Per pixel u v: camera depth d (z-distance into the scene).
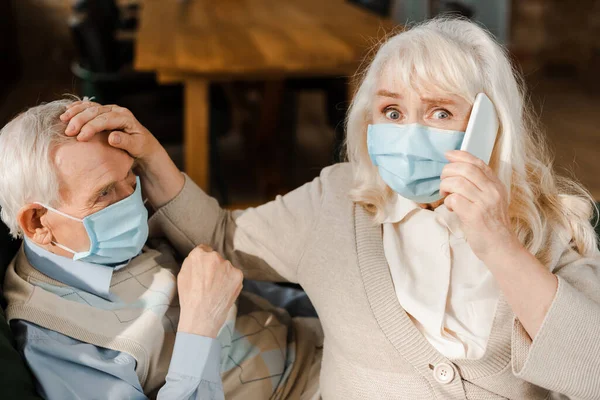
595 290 1.16
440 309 1.19
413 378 1.21
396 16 4.56
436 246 1.23
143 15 3.70
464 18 1.24
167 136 3.14
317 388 1.43
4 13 5.78
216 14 3.79
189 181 1.41
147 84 3.39
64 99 1.28
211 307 1.18
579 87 6.11
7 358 1.06
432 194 1.18
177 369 1.15
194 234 1.42
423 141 1.14
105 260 1.24
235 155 4.41
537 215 1.19
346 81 2.87
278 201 1.44
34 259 1.22
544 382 1.10
